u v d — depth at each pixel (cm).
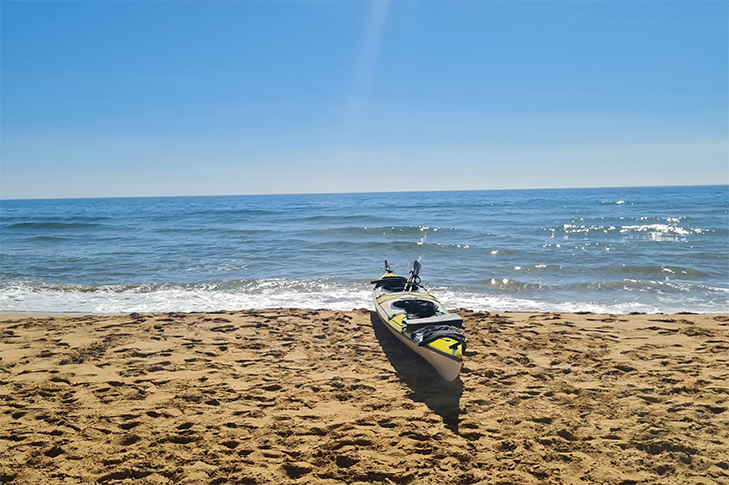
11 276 1666
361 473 452
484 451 493
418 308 896
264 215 4678
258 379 694
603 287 1452
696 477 445
